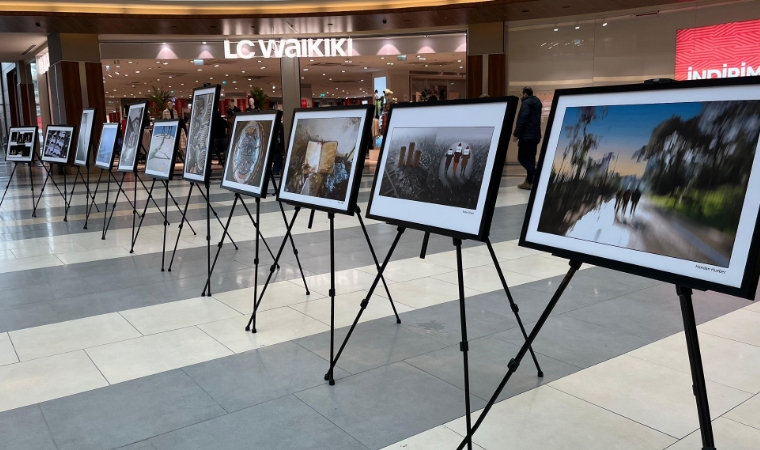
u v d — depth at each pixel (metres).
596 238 1.69
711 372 2.75
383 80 19.80
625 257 1.61
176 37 14.89
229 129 13.50
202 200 9.01
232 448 2.18
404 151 2.47
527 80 14.05
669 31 12.41
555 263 4.80
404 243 5.65
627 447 2.14
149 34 14.27
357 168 2.69
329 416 2.40
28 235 6.39
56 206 8.54
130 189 10.65
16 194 10.15
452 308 3.73
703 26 12.01
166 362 2.98
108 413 2.47
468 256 5.10
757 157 1.37
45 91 17.72
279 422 2.36
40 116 20.05
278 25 13.45
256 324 3.52
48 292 4.25
